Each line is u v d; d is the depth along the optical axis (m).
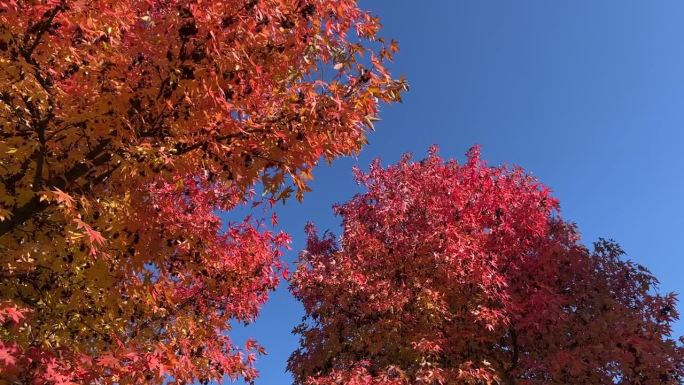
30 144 4.95
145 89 4.95
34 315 6.07
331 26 5.79
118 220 5.52
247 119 5.64
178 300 8.73
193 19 4.76
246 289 9.76
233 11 4.95
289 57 5.51
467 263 10.57
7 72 4.69
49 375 4.55
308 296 12.92
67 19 4.68
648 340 10.23
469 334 10.45
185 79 4.95
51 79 5.00
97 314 6.86
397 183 13.15
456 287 10.70
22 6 4.46
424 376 9.42
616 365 10.51
